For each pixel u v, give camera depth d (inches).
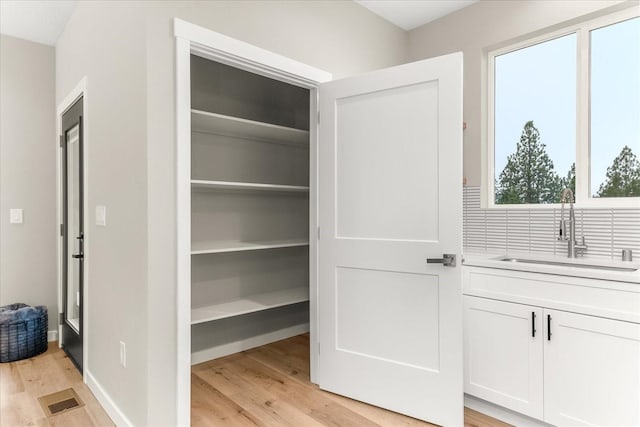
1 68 125.4
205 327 115.0
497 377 79.7
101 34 88.3
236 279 121.5
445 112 76.5
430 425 77.8
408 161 81.0
